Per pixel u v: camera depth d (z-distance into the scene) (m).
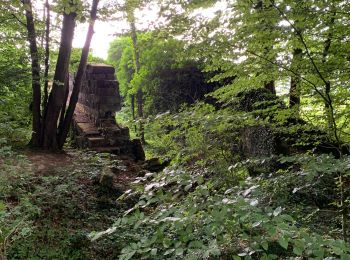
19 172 5.39
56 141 8.30
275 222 1.74
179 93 13.52
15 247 3.94
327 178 4.10
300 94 3.54
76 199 5.71
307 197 4.77
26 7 6.88
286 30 2.77
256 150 6.55
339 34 2.98
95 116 9.42
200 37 2.88
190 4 2.78
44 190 5.40
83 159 6.79
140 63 14.85
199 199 2.35
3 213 3.63
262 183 3.21
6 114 7.26
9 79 7.16
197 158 4.84
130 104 19.28
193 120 3.47
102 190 6.21
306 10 2.68
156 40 3.06
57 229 4.75
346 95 3.22
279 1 2.83
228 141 5.23
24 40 7.69
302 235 1.76
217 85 11.61
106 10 7.50
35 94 8.10
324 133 3.94
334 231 3.75
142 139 11.26
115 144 8.55
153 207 4.95
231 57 3.06
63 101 8.42
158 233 2.08
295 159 2.77
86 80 10.54
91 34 8.25
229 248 2.28
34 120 8.16
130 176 7.30
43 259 4.02
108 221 5.38
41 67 8.12
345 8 2.70
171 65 12.45
